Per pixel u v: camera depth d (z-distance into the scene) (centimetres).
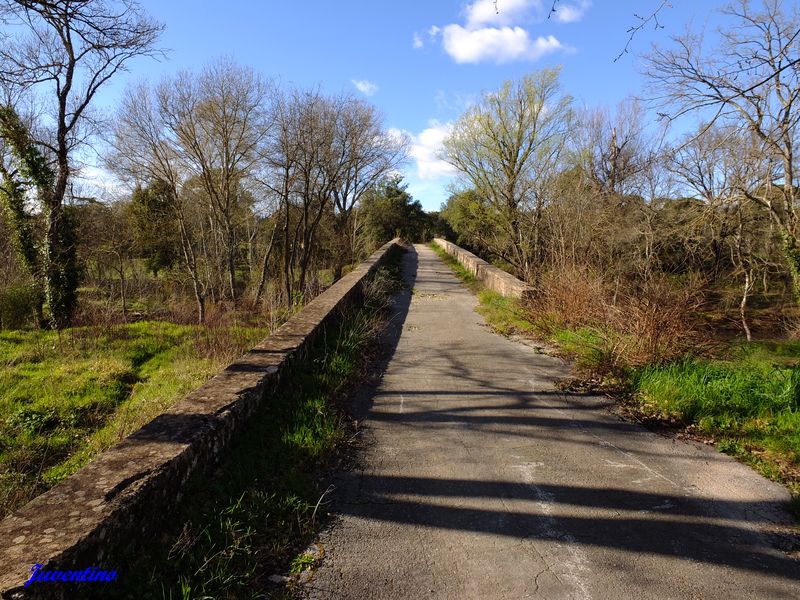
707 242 1738
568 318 879
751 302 2025
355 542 310
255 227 3159
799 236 1391
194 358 1053
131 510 257
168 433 339
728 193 1471
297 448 415
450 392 605
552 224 1278
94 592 224
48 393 810
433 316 1150
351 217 3203
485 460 427
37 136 1739
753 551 302
